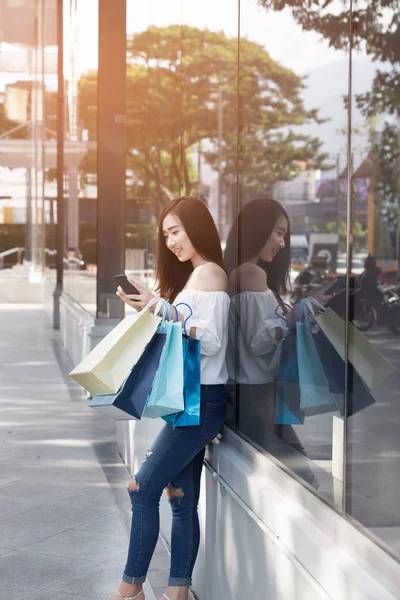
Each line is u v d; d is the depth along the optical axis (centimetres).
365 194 216
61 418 886
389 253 199
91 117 1091
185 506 382
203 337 361
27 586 428
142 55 857
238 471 335
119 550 480
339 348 240
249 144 353
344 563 228
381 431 213
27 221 2920
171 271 410
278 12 309
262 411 329
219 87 570
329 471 255
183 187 683
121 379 327
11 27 2381
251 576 320
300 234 278
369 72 216
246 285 352
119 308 990
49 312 2095
